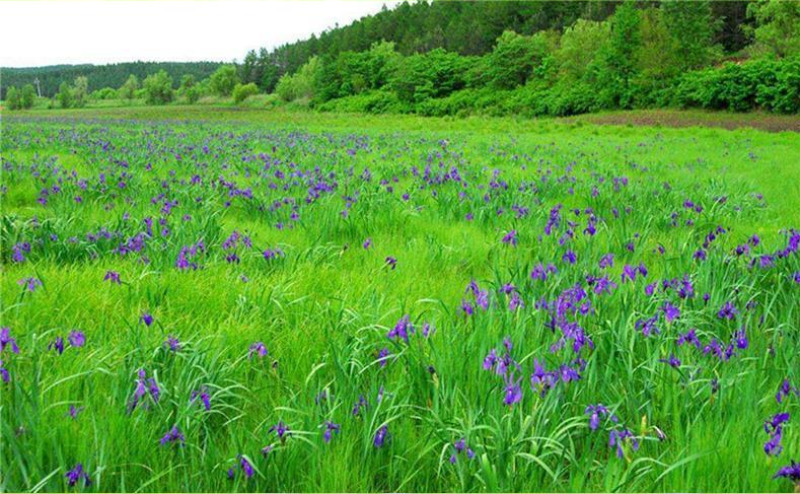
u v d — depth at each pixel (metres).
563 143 26.23
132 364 3.58
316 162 15.21
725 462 3.11
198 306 5.05
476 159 17.80
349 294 5.31
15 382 3.18
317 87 113.75
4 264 6.12
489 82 81.44
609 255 5.31
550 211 8.00
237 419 3.53
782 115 46.75
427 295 5.46
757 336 4.48
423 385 3.70
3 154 15.46
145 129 33.69
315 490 2.91
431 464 3.19
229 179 11.90
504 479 2.92
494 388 3.44
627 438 3.07
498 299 4.65
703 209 9.66
